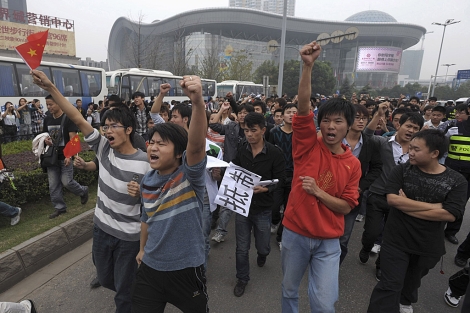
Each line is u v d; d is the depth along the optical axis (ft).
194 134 5.06
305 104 6.21
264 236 9.81
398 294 7.63
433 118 17.78
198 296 5.89
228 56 119.75
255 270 11.00
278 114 17.37
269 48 59.47
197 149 5.24
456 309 9.16
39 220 12.89
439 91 207.10
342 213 6.58
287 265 6.95
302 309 9.05
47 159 12.71
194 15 205.05
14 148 23.81
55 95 7.04
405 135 10.41
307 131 6.44
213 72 95.25
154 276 5.72
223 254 12.05
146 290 5.77
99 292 9.36
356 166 6.62
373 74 253.65
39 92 36.88
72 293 9.27
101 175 7.15
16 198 13.42
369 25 242.37
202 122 5.00
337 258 6.72
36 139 12.67
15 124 30.14
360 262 11.80
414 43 277.03
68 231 11.73
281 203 13.02
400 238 7.63
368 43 258.37
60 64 40.01
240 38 233.76
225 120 15.81
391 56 242.17
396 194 7.71
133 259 7.08
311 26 236.84
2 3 165.89
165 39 88.58
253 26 217.77
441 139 7.11
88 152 19.86
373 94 216.13
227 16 206.90
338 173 6.45
